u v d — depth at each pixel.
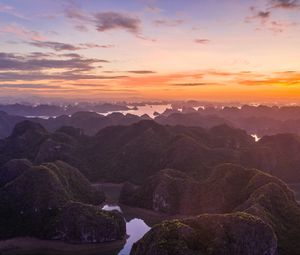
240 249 136.75
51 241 190.25
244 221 142.00
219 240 134.75
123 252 181.00
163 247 130.00
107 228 189.88
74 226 189.25
